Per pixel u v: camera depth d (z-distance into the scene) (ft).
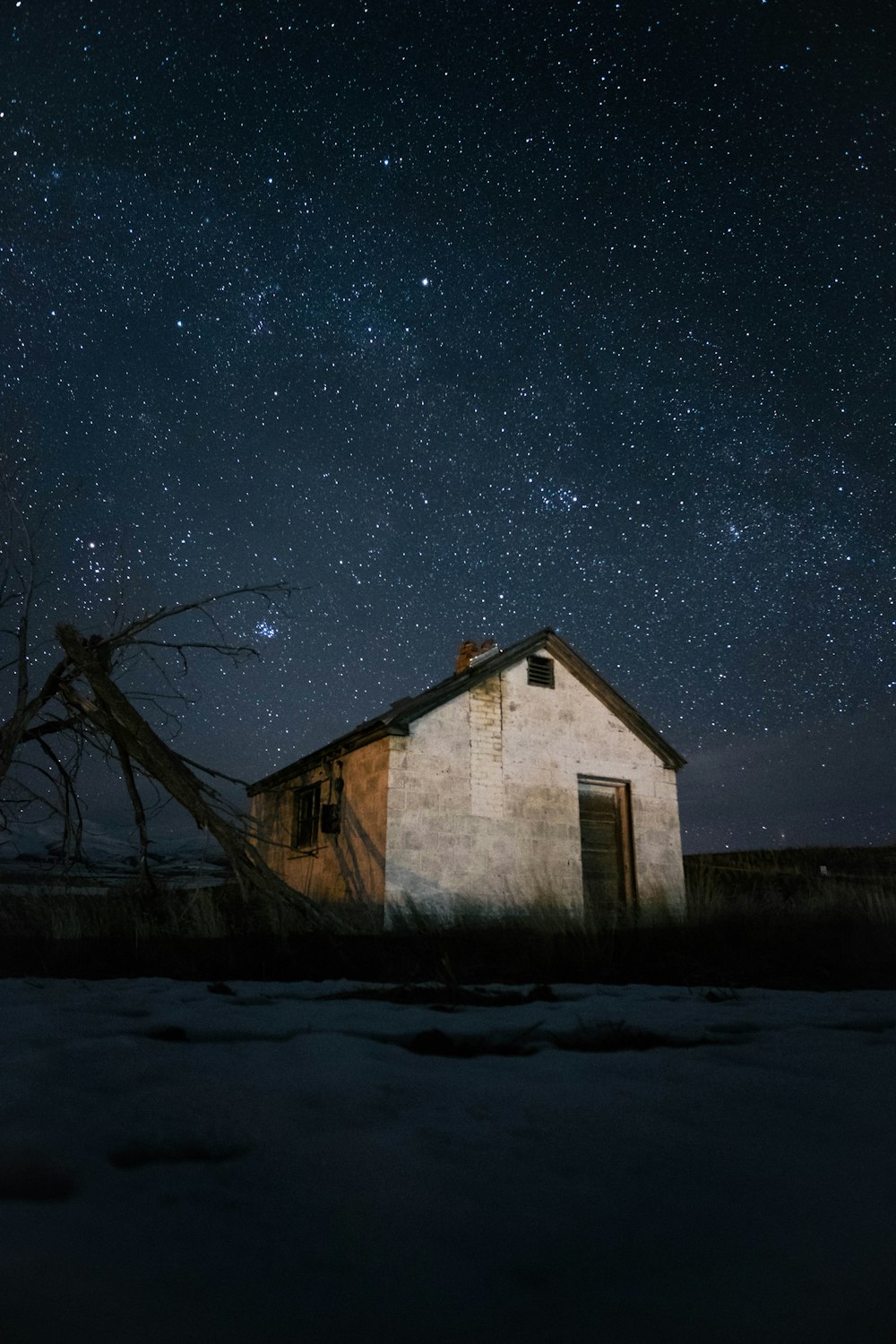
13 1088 5.87
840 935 26.11
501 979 18.84
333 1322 2.81
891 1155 4.81
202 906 30.55
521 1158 4.70
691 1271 3.25
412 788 42.70
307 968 20.72
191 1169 4.39
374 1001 13.11
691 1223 3.75
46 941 25.63
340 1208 3.87
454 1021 9.87
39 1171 4.23
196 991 13.41
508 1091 6.30
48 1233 3.43
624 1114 5.71
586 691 50.14
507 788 45.39
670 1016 10.92
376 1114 5.53
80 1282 2.98
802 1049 8.52
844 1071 7.26
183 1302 2.88
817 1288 3.06
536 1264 3.33
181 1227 3.58
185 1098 5.64
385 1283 3.12
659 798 50.14
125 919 29.99
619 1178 4.38
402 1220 3.74
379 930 39.01
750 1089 6.48
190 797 30.27
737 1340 2.68
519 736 46.78
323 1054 7.38
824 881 48.44
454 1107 5.78
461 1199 4.01
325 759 49.03
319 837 48.88
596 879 47.50
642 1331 2.77
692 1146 4.97
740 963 21.33
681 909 41.63
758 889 52.03
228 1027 8.97
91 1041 7.85
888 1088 6.57
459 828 43.21
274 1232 3.57
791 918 31.14
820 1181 4.34
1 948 24.03
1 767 29.48
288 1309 2.87
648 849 48.70
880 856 72.59
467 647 50.62
